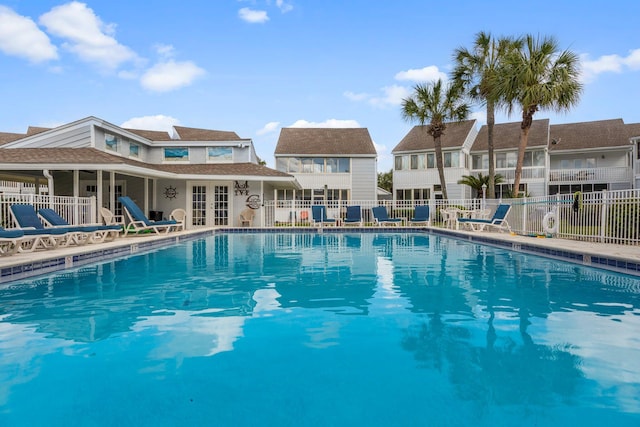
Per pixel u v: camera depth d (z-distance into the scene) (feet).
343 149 95.40
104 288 19.07
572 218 36.42
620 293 17.83
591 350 10.88
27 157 45.85
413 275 22.45
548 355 10.52
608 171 87.92
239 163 66.33
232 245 40.09
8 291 18.38
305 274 22.82
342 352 10.82
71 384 8.96
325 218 61.62
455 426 7.24
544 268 24.86
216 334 12.32
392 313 14.61
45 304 16.01
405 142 101.71
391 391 8.57
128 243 32.48
